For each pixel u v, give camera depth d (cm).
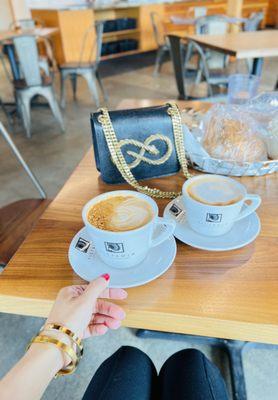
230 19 332
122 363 67
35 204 120
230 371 104
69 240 58
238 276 49
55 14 450
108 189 73
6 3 530
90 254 53
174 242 54
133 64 540
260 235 57
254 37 244
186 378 63
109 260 48
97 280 44
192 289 47
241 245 53
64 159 258
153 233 52
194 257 53
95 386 63
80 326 40
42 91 287
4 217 113
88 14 463
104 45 527
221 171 75
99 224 47
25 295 48
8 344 117
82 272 49
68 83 452
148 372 67
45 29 361
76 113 347
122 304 46
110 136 69
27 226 108
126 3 502
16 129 315
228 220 52
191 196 53
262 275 49
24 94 282
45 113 351
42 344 38
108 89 420
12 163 253
